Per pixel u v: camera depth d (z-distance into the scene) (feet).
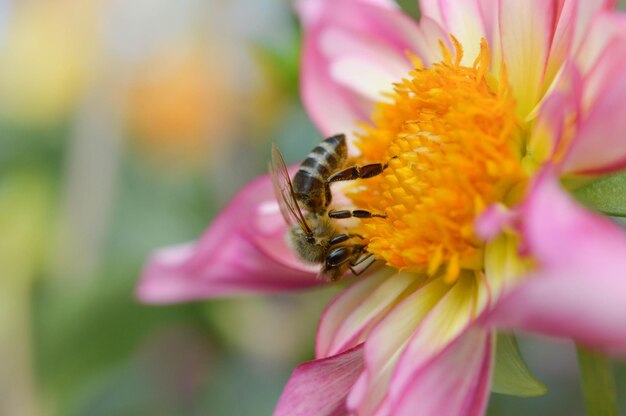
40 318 0.63
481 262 0.43
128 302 0.63
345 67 0.50
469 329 0.42
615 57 0.40
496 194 0.43
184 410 0.79
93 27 0.78
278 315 0.66
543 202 0.37
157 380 0.79
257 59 0.60
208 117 0.75
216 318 0.66
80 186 0.69
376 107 0.48
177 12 0.77
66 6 0.80
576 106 0.41
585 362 0.42
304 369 0.45
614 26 0.40
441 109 0.44
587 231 0.37
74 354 0.62
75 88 0.80
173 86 0.77
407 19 0.49
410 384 0.42
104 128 0.71
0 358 0.62
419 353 0.43
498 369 0.43
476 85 0.44
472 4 0.46
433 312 0.43
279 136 0.63
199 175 0.77
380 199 0.45
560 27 0.43
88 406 0.79
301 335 0.65
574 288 0.36
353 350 0.45
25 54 0.83
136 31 0.77
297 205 0.48
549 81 0.44
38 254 0.66
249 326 0.66
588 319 0.36
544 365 0.72
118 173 0.73
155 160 0.78
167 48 0.78
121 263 0.65
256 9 0.72
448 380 0.42
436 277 0.45
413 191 0.44
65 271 0.65
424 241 0.44
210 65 0.75
